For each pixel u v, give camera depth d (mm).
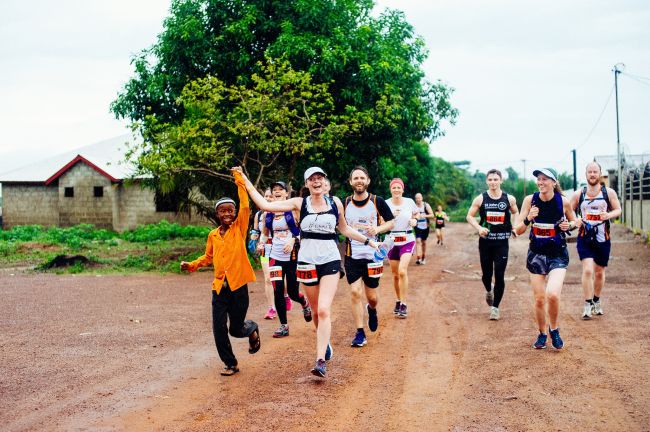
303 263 6059
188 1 18594
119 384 5703
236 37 17781
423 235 16922
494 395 5223
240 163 16391
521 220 6848
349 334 7816
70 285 12977
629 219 26516
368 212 6922
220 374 6027
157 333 8000
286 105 16062
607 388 5285
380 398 5238
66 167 29594
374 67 17766
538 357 6367
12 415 4867
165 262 16844
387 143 19922
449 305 9812
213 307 5977
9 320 8930
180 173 16484
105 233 26453
